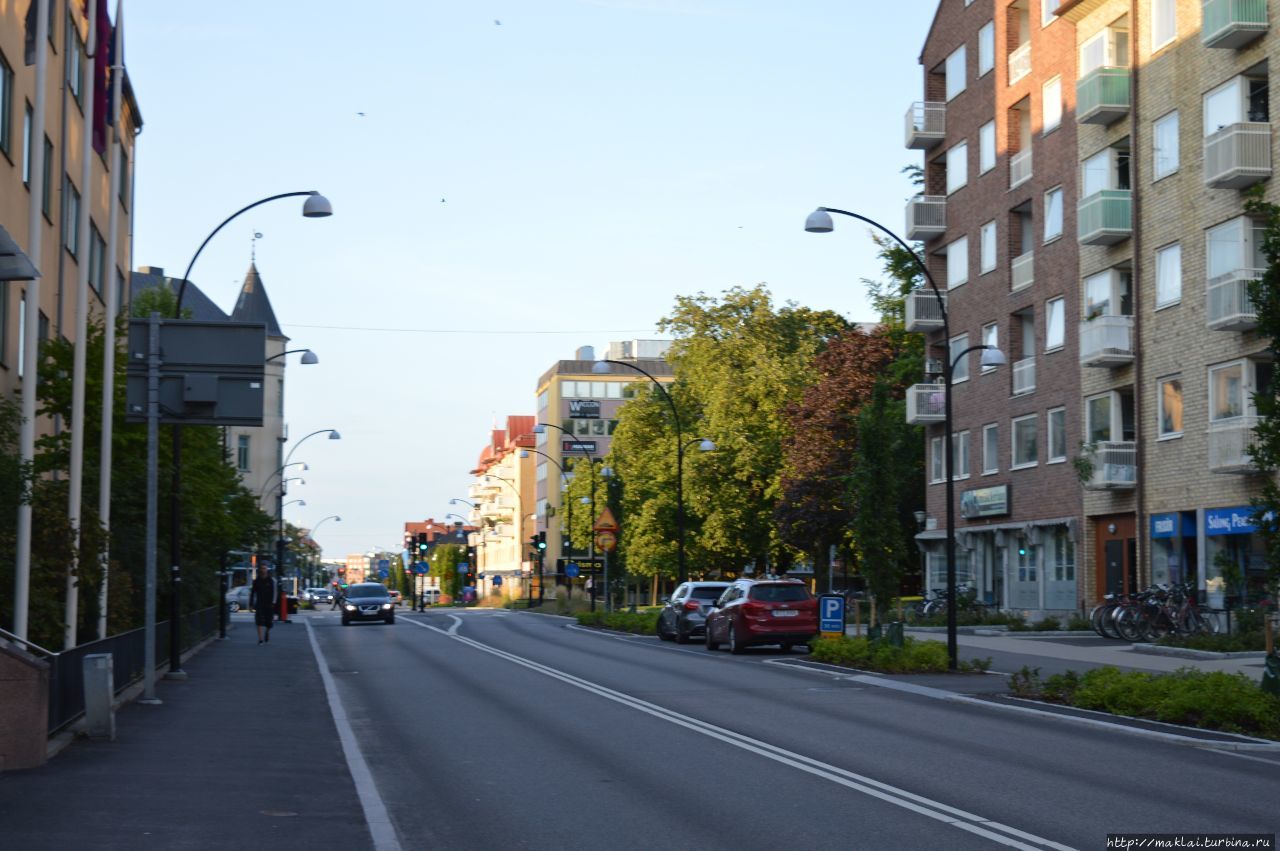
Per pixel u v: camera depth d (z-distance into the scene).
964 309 50.78
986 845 8.93
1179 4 37.03
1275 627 29.11
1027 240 46.94
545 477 133.12
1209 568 35.25
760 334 65.38
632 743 14.82
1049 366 44.12
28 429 19.95
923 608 45.94
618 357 133.88
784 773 12.43
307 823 9.71
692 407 70.94
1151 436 38.09
